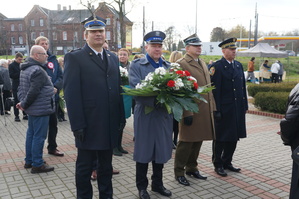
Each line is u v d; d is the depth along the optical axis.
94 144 2.94
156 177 3.53
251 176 4.15
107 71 3.02
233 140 4.03
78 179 3.05
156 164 3.49
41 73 4.02
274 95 9.05
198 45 3.76
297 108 2.35
